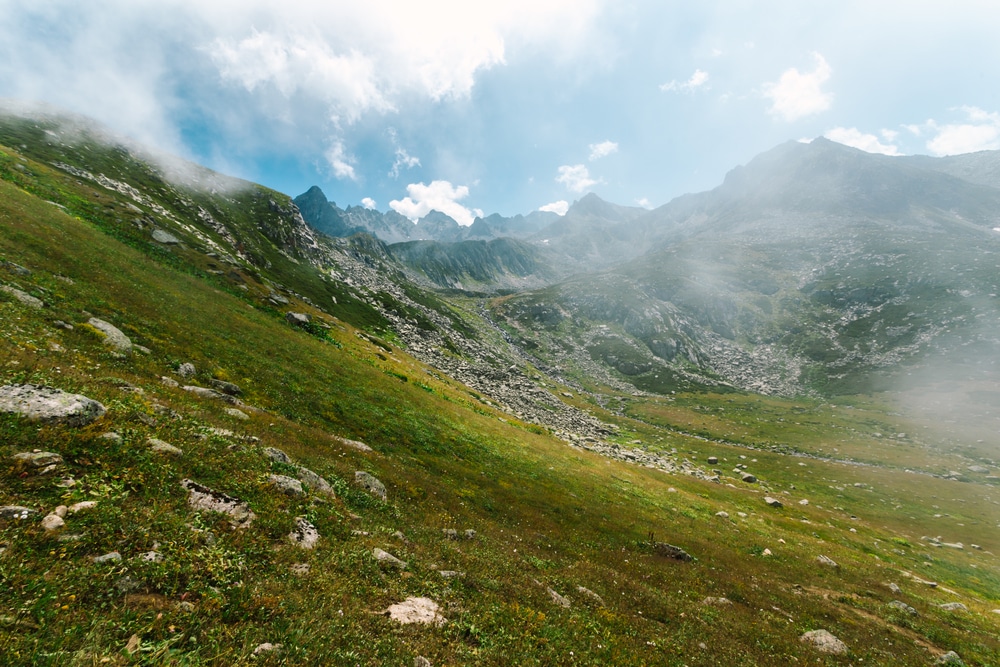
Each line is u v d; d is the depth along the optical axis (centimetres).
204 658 646
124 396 1556
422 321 14538
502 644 1020
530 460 4347
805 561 3475
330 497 1655
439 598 1148
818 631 1869
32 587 629
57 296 2531
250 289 6588
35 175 6009
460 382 9181
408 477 2536
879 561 4178
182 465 1254
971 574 4484
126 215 6444
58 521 783
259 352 3741
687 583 2347
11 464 888
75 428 1138
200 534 955
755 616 2020
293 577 972
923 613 2527
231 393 2623
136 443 1217
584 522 3122
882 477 9044
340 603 939
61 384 1398
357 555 1206
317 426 2872
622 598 1825
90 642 584
